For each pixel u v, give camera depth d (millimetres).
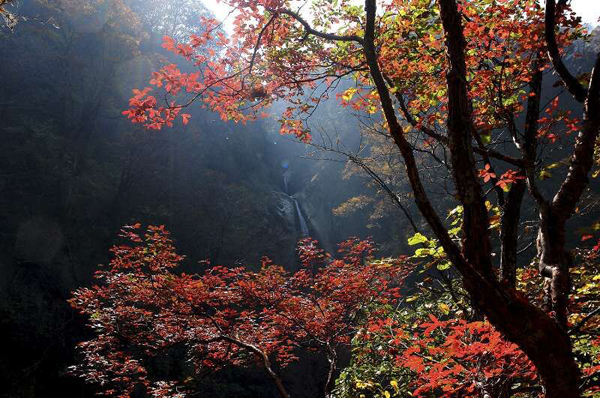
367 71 4152
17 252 21109
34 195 23938
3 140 25203
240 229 31750
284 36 4031
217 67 4012
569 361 1636
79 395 17125
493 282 1763
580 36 3924
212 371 7055
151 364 16547
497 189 4230
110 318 6520
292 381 20047
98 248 24844
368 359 5508
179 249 28703
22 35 29266
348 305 6898
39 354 17828
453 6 2010
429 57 4031
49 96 29281
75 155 27531
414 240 3086
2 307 18141
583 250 5047
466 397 2303
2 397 16016
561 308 2029
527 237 9336
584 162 2363
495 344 1924
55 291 20625
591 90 2438
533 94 3906
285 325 7391
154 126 3920
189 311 6840
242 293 7281
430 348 2047
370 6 2303
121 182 28391
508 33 3846
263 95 4035
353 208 28344
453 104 1973
